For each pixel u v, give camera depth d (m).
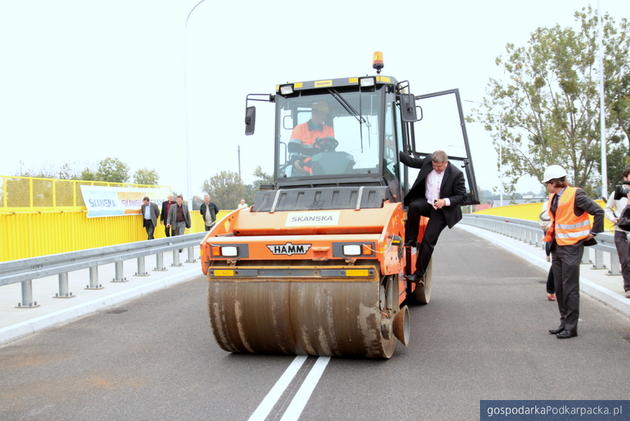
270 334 6.48
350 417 4.81
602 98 25.50
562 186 7.43
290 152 7.80
